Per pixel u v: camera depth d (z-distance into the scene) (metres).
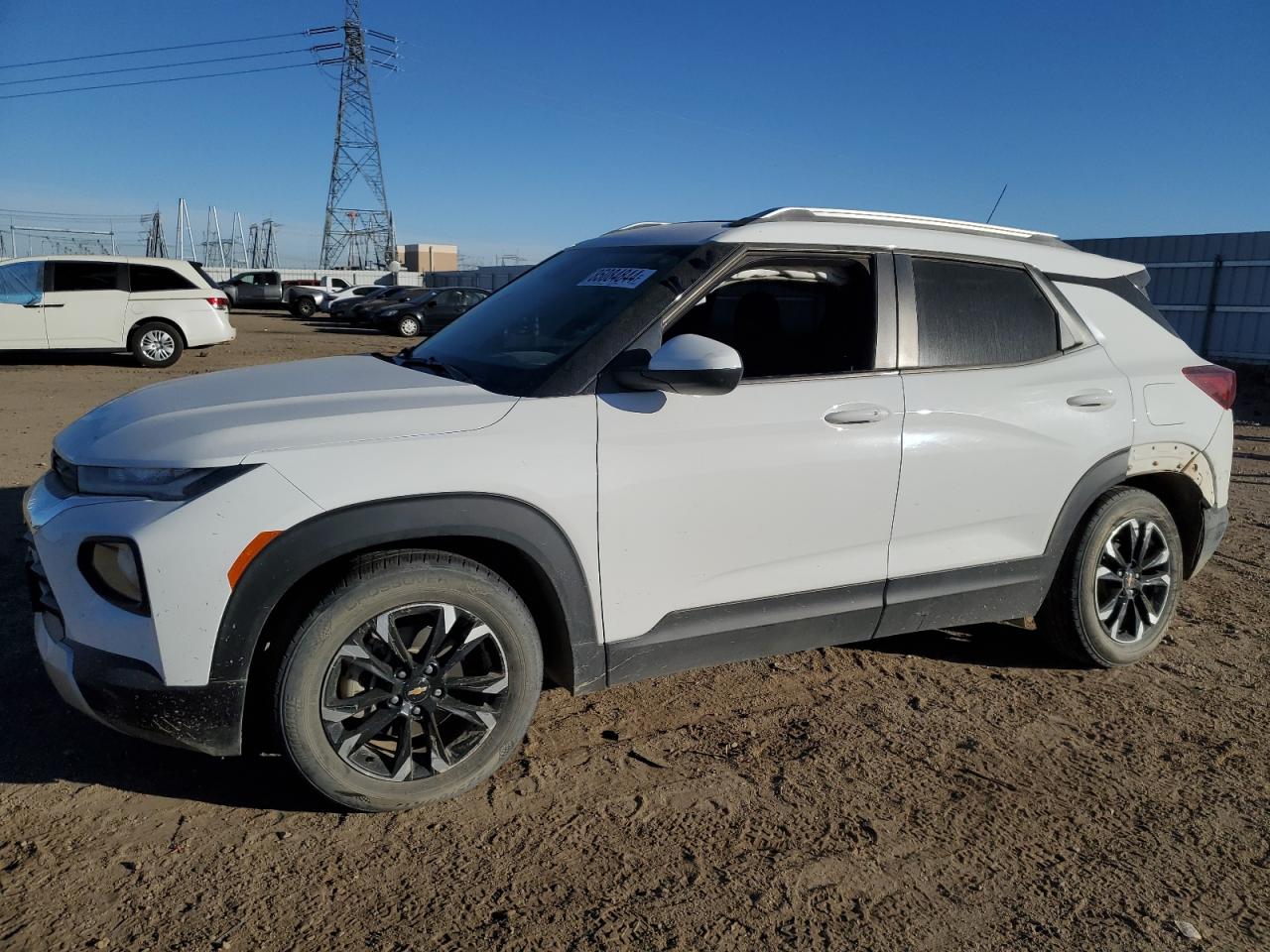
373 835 2.68
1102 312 3.91
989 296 3.62
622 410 2.90
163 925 2.29
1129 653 4.03
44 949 2.20
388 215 70.81
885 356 3.34
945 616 3.61
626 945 2.29
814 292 3.48
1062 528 3.74
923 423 3.36
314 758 2.61
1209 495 4.14
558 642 2.96
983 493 3.51
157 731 2.51
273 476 2.48
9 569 4.65
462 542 2.81
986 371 3.54
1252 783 3.16
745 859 2.65
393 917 2.36
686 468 2.97
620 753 3.20
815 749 3.29
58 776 2.91
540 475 2.75
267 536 2.45
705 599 3.11
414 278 51.53
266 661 2.65
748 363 3.34
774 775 3.10
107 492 2.53
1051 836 2.83
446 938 2.29
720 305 3.35
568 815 2.82
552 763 3.12
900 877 2.61
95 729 3.19
